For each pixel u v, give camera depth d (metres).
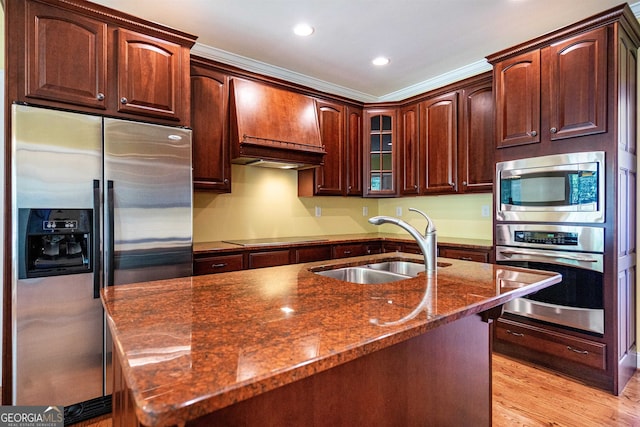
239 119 2.89
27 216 1.81
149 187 2.17
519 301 2.61
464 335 1.37
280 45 2.89
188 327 0.86
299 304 1.05
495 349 2.80
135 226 2.12
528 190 2.53
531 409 2.03
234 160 3.09
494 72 2.73
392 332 0.83
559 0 2.25
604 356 2.20
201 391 0.56
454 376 1.33
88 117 1.98
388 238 3.72
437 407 1.27
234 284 1.32
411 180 3.71
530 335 2.54
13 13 1.82
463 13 2.41
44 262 1.87
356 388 1.02
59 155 1.90
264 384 0.61
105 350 2.03
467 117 3.22
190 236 2.33
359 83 3.75
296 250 3.13
